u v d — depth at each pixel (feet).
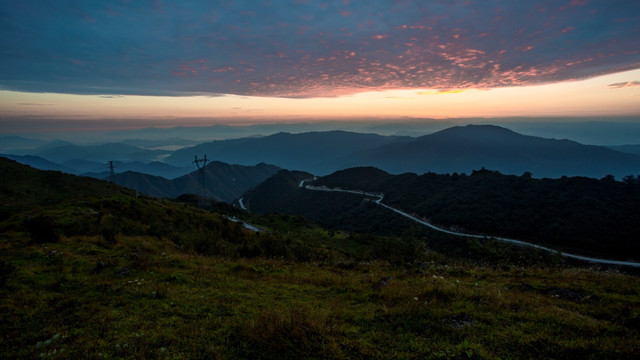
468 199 326.24
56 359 21.97
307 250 76.23
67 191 221.05
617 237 206.08
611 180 277.64
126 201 121.19
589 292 36.88
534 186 304.91
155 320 29.50
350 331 26.23
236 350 23.58
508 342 23.61
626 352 21.29
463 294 35.01
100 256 54.75
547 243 221.46
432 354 21.81
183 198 404.36
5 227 73.15
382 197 474.08
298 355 22.49
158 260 53.36
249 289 40.09
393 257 61.41
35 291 36.14
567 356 21.33
